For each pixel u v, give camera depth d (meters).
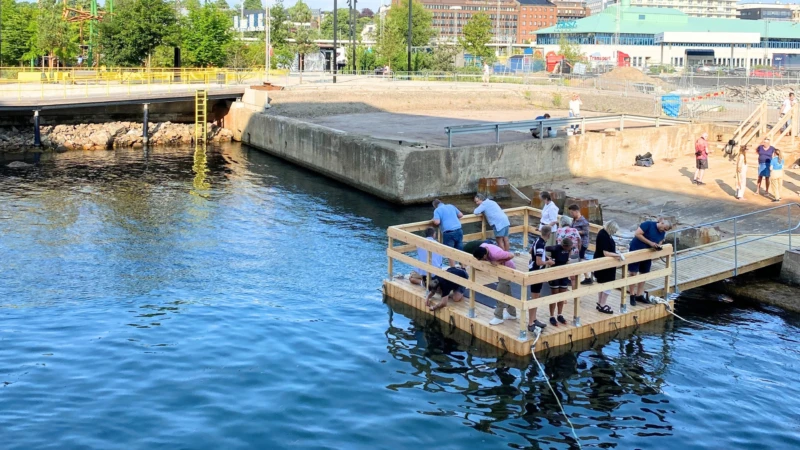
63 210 27.53
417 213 27.73
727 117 41.34
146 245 22.97
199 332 15.93
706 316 17.17
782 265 18.95
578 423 12.49
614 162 33.03
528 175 31.23
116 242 23.23
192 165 38.69
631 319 16.39
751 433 12.19
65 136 44.25
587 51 129.12
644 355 15.09
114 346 15.10
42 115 45.75
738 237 20.91
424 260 17.28
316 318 16.94
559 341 15.36
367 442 11.73
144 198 30.00
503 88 54.88
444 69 81.06
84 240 23.41
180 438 11.69
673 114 42.66
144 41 61.72
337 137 33.91
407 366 14.52
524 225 20.12
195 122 49.56
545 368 14.48
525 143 30.95
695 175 29.61
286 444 11.59
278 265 21.03
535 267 15.27
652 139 34.03
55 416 12.28
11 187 31.70
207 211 27.72
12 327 16.06
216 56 67.38
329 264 21.16
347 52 95.88
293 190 32.06
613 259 15.70
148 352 14.84
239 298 18.22
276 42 85.44
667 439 12.01
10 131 43.72
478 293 17.58
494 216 17.88
